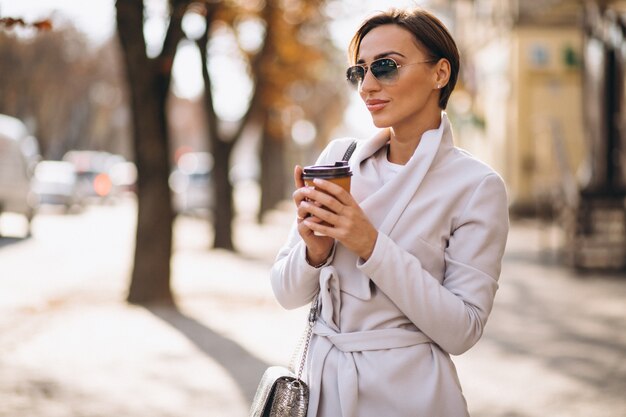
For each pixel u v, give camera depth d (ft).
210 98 53.67
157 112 30.40
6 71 132.77
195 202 90.27
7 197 58.13
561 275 39.14
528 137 74.69
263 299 32.55
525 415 16.29
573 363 20.88
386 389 6.56
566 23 74.49
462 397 6.82
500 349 22.70
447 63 6.88
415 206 6.73
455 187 6.77
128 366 20.67
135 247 31.09
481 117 88.89
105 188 120.57
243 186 208.23
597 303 30.73
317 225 6.35
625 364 20.68
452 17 103.91
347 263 6.79
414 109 6.84
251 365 20.92
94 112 186.80
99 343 23.49
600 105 44.09
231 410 16.80
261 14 48.06
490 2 83.25
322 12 48.55
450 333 6.46
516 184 74.95
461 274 6.67
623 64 43.55
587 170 45.44
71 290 34.14
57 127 170.19
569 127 74.49
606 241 40.50
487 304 6.69
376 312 6.72
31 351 22.29
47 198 93.97
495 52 81.92
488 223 6.73
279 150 107.04
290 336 24.93
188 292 34.35
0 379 19.07
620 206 40.86
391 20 6.86
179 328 26.03
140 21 29.25
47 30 16.16
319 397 6.73
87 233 67.46
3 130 58.44
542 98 74.69
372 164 7.15
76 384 18.78
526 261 45.32
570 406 16.93
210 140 54.19
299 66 52.80
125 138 235.40
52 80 142.20
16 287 34.76
